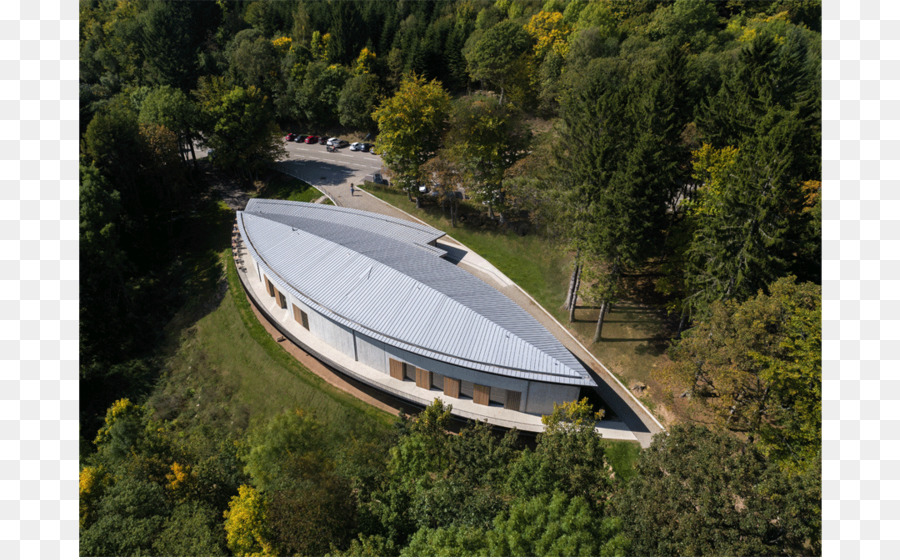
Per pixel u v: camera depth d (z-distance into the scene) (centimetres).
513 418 4578
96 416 6019
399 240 6700
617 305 5881
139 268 8100
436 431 3797
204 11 14712
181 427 5575
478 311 4906
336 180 9781
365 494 3597
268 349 6000
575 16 11631
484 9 13150
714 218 4369
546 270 6638
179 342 6762
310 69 12094
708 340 3866
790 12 11275
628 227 4503
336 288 5444
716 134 5441
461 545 2558
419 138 7969
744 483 2459
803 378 3319
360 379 5097
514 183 6681
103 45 14575
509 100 11031
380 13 13550
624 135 5250
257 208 7519
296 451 3972
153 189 9219
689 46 9012
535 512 2631
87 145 8144
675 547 2362
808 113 4791
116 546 3055
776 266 4094
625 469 4128
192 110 9712
